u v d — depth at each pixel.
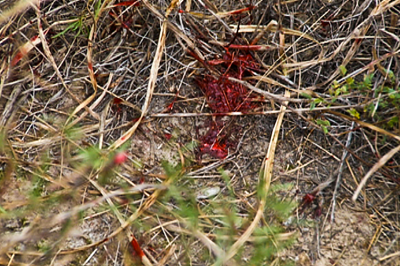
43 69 1.48
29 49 1.47
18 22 1.49
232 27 1.49
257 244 1.40
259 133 1.46
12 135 1.45
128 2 1.47
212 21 1.49
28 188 1.42
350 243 1.40
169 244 1.40
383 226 1.41
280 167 1.44
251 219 1.42
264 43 1.49
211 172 1.44
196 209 1.41
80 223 1.41
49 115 1.46
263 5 1.49
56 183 1.42
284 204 1.41
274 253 1.40
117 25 1.49
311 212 1.42
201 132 1.46
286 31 1.48
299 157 1.45
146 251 1.40
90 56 1.46
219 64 1.48
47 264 1.39
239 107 1.46
